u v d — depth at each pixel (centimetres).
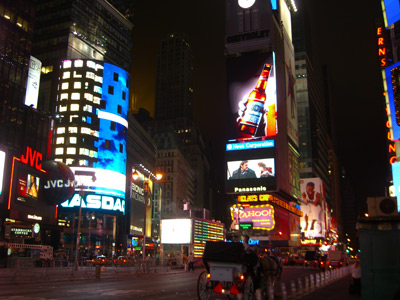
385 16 8250
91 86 11931
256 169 12350
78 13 13250
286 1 17638
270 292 1617
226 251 1590
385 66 8569
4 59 7888
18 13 8406
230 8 14200
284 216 13275
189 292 2227
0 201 6512
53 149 11244
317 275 2831
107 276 3862
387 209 1222
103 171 11375
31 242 7238
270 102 12862
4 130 7625
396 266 1188
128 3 16388
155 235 15975
